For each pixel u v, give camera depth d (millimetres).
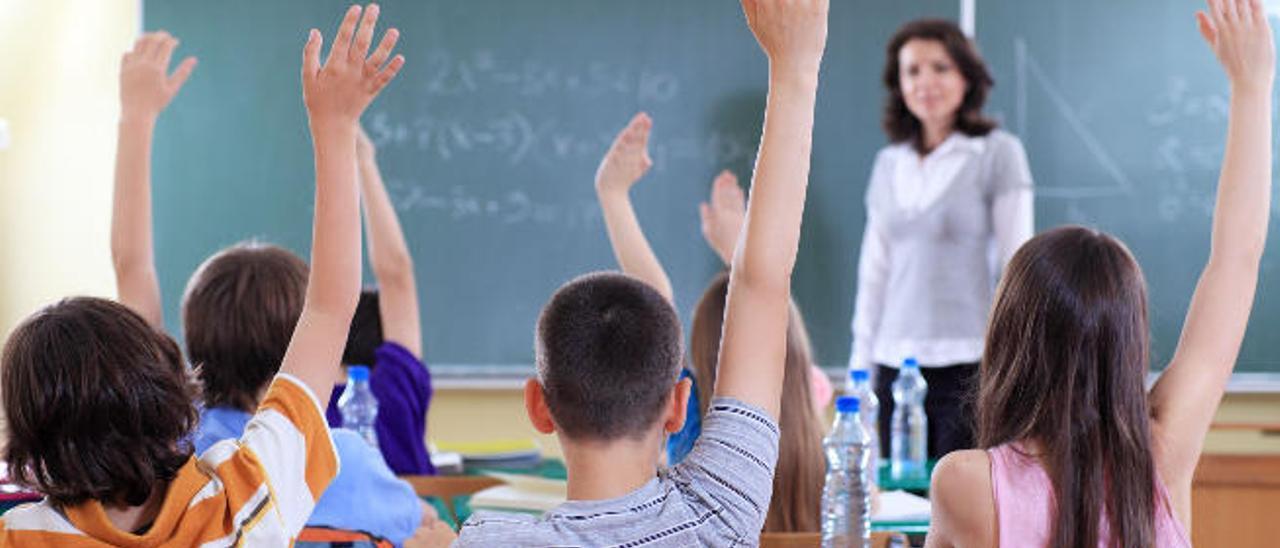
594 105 4668
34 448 1422
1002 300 1807
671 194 4680
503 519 1392
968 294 4129
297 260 2180
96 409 1411
